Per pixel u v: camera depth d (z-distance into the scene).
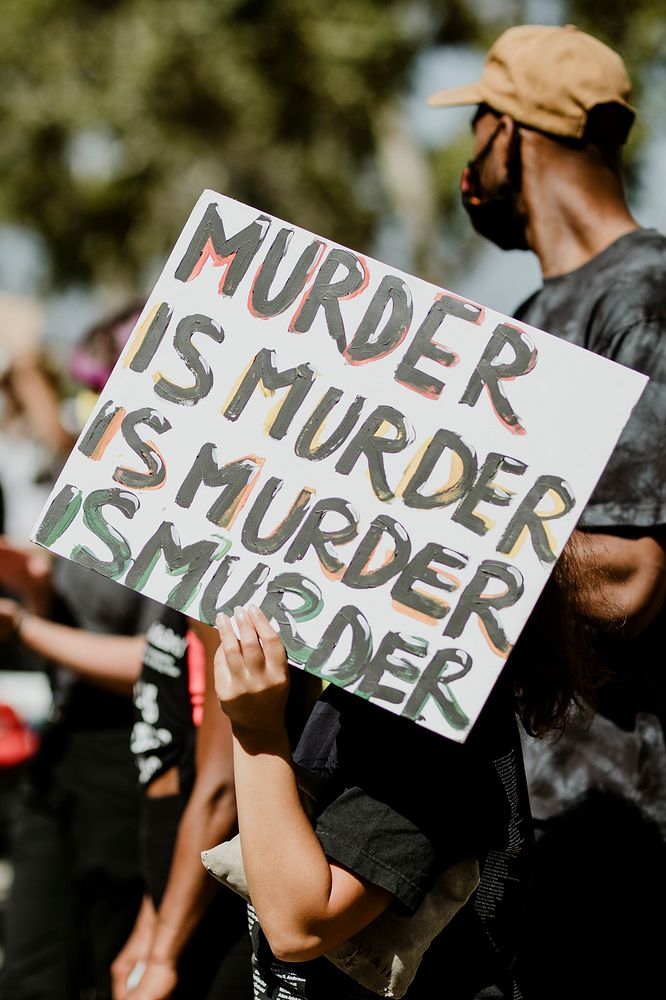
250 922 1.82
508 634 1.66
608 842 2.22
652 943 2.23
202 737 2.23
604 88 2.44
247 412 1.75
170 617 2.48
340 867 1.60
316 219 14.72
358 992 1.71
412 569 1.68
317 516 1.71
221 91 13.21
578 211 2.47
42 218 14.91
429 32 13.25
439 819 1.62
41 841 3.09
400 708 1.64
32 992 3.00
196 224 1.81
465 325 1.75
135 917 3.02
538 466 1.70
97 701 3.03
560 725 1.83
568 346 1.73
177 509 1.73
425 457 1.71
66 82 13.73
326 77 13.10
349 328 1.76
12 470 5.34
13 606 2.94
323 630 1.67
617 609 2.09
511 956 1.83
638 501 2.18
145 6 13.26
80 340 3.32
